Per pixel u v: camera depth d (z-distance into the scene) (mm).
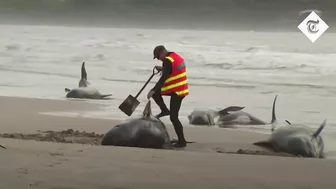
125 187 17750
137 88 83938
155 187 17891
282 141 34250
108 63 128625
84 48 167625
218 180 19359
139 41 199750
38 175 18859
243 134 42375
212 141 38562
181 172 20609
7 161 21406
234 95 78000
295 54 146375
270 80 100250
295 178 20297
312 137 33938
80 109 57469
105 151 25844
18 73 105312
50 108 57375
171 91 34031
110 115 52844
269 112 61156
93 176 19125
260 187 18516
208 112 49719
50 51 159125
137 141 31859
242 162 24094
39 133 38406
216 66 123938
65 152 24719
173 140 36344
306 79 102062
